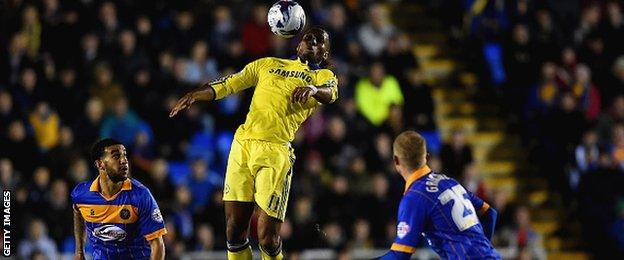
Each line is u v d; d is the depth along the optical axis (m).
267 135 30.70
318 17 59.69
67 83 52.91
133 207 31.77
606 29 64.88
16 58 52.12
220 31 57.69
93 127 51.78
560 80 60.94
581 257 59.19
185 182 51.56
